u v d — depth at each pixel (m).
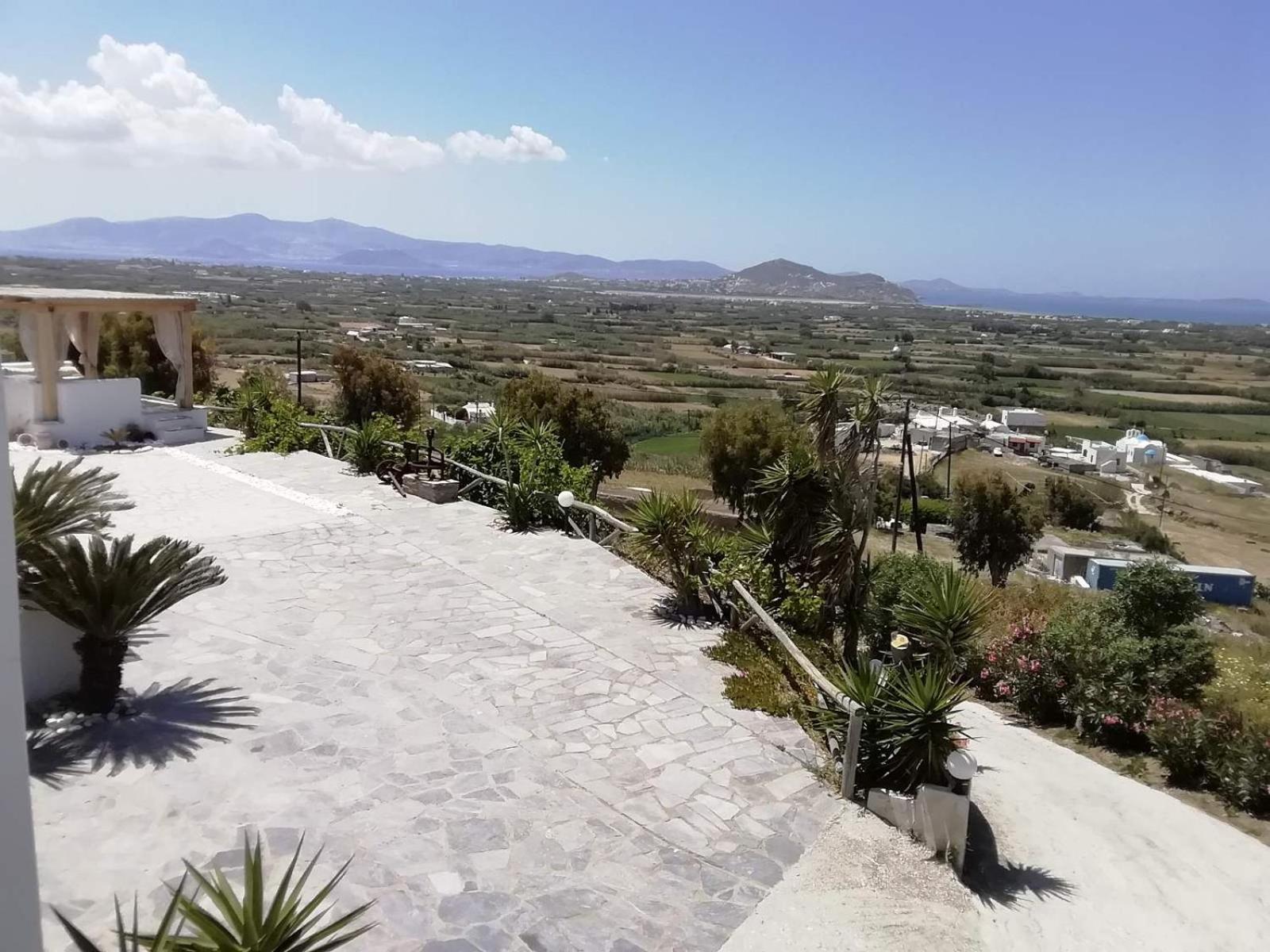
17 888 2.39
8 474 2.27
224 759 5.56
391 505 12.27
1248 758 7.16
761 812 5.55
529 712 6.57
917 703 5.75
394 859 4.73
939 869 5.32
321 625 7.91
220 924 3.14
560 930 4.31
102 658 5.93
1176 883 5.89
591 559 10.38
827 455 8.94
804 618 8.80
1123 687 8.33
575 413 29.42
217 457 14.95
